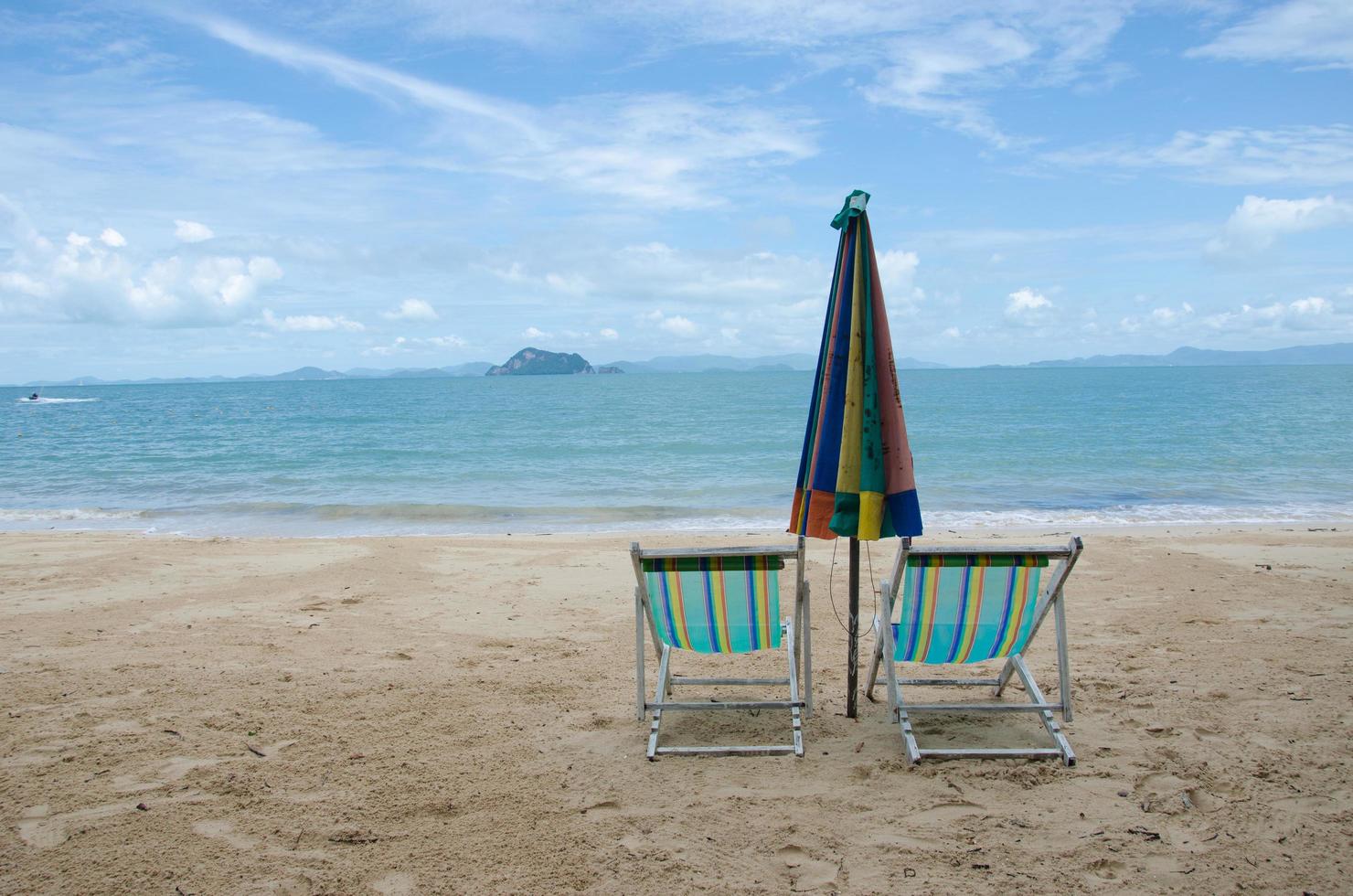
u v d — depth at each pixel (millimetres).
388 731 4418
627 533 12156
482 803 3602
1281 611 6625
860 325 3949
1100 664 5438
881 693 5047
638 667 4316
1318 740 4113
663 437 30859
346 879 3023
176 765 3980
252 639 6195
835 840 3262
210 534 12898
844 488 4004
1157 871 3014
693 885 2965
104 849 3219
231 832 3354
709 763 4016
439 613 7004
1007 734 4344
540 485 18531
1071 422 35344
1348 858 3074
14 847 3244
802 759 4039
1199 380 107812
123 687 5086
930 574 4016
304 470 21875
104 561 9148
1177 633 6082
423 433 34406
